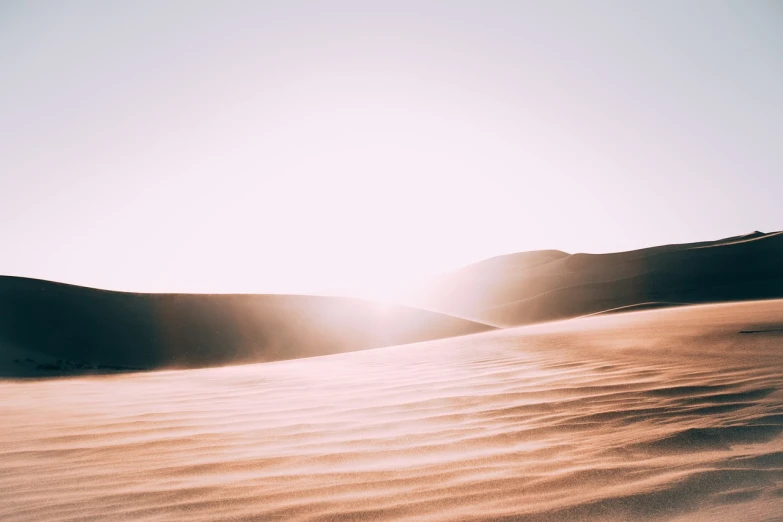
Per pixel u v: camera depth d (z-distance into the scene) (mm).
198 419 5938
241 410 6402
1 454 4680
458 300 76188
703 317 11633
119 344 33594
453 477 3529
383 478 3602
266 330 38750
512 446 4191
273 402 6898
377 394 6977
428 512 2955
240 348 36156
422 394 6668
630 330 11188
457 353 11469
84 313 35531
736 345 7633
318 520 2922
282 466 4008
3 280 37094
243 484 3619
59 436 5309
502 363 8961
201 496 3414
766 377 5508
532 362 8633
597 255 74500
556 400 5602
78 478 3910
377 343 39875
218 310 39875
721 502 2852
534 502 3006
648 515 2766
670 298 53000
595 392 5773
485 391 6465
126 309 37656
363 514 2977
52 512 3254
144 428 5562
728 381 5516
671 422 4418
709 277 55531
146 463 4246
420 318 44875
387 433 4848
